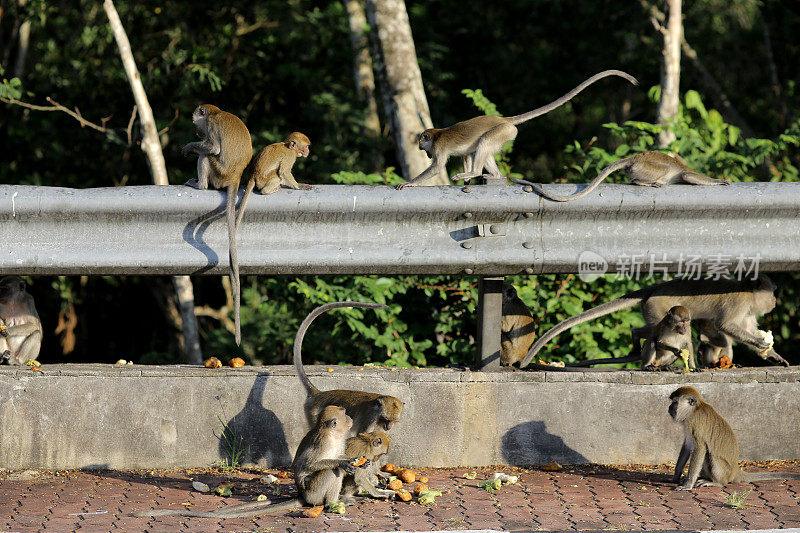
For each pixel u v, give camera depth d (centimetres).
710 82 2303
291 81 2053
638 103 2748
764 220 784
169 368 795
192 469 786
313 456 680
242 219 760
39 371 770
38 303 2172
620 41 2261
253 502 674
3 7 2169
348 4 1964
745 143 1260
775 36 2397
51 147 1988
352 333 1134
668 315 859
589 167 1194
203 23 2055
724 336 915
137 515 647
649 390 820
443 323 1084
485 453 809
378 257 762
